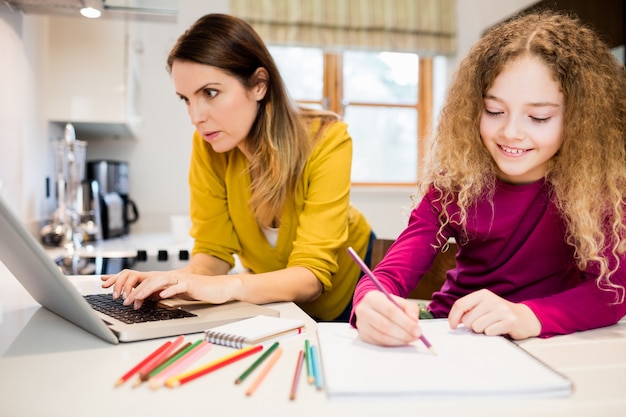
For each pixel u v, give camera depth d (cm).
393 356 63
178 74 107
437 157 106
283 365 62
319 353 67
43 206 229
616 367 63
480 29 357
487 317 75
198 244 135
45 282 70
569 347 72
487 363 60
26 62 198
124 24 238
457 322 76
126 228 291
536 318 77
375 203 348
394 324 66
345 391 51
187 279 91
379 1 341
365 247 145
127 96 238
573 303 81
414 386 53
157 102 310
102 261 179
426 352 65
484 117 94
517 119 88
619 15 222
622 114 95
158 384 55
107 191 277
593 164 89
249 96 110
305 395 53
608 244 86
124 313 83
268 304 98
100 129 264
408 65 369
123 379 56
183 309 87
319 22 332
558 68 87
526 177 98
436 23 347
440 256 136
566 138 90
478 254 106
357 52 350
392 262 98
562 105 89
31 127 206
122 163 285
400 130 370
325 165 116
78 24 235
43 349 69
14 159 188
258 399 52
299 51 354
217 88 106
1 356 65
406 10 344
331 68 358
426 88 371
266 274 103
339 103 358
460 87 102
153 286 87
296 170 117
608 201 88
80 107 235
